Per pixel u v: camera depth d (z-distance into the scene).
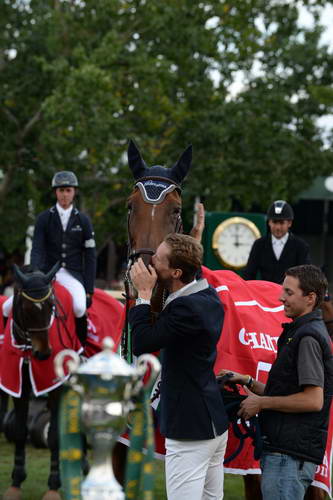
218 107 26.69
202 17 26.36
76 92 23.19
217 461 5.61
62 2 26.25
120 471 6.60
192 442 5.36
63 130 24.97
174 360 5.43
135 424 3.68
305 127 28.59
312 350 5.53
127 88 25.83
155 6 25.39
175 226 6.69
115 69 25.30
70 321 9.74
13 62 25.69
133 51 25.69
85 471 10.08
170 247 5.41
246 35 26.95
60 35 25.95
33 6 25.47
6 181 26.97
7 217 27.25
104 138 23.91
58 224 10.41
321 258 37.53
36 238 10.45
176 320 5.26
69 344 9.58
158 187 6.70
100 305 11.88
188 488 5.35
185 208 26.77
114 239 30.52
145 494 3.55
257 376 7.17
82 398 3.36
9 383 9.22
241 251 15.09
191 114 26.55
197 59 27.09
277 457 5.61
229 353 7.14
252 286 7.93
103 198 27.17
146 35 26.56
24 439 9.38
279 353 5.81
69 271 10.45
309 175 28.83
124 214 28.02
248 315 7.40
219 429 5.41
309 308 5.75
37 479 10.23
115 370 3.25
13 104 26.34
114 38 24.45
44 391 9.16
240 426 6.92
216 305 5.44
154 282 5.45
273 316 7.72
